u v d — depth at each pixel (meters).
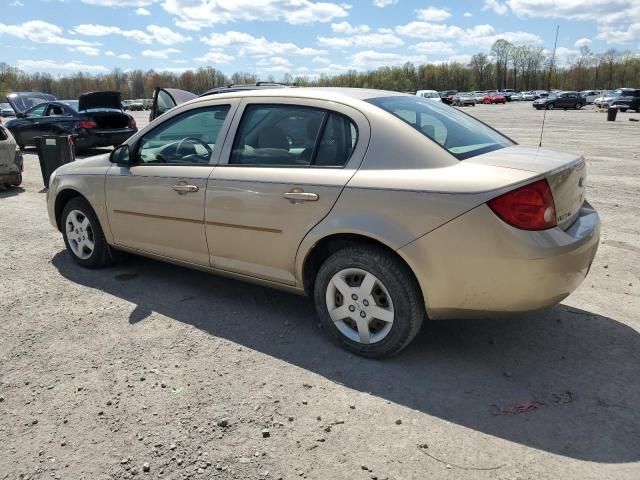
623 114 38.16
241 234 3.84
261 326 3.95
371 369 3.33
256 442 2.67
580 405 2.93
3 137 9.18
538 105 48.97
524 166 3.05
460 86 110.31
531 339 3.69
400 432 2.72
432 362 3.40
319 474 2.44
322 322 3.64
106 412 2.92
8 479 2.45
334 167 3.43
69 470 2.50
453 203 2.96
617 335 3.73
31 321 4.06
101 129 14.20
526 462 2.50
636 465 2.47
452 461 2.51
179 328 3.93
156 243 4.47
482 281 2.98
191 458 2.56
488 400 2.99
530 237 2.88
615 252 5.53
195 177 4.04
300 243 3.53
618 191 8.75
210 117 4.12
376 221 3.18
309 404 2.97
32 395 3.09
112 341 3.73
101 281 4.89
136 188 4.46
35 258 5.59
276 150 3.72
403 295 3.22
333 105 3.54
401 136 3.26
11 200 8.68
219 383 3.19
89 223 5.05
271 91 3.89
